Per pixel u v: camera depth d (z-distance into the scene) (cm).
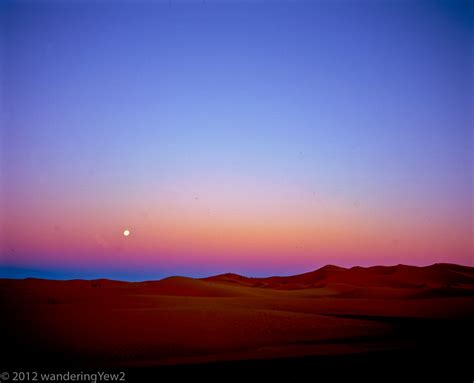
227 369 862
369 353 1030
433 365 896
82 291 2384
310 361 934
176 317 1450
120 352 1002
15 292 2109
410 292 3262
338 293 3619
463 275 5362
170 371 845
